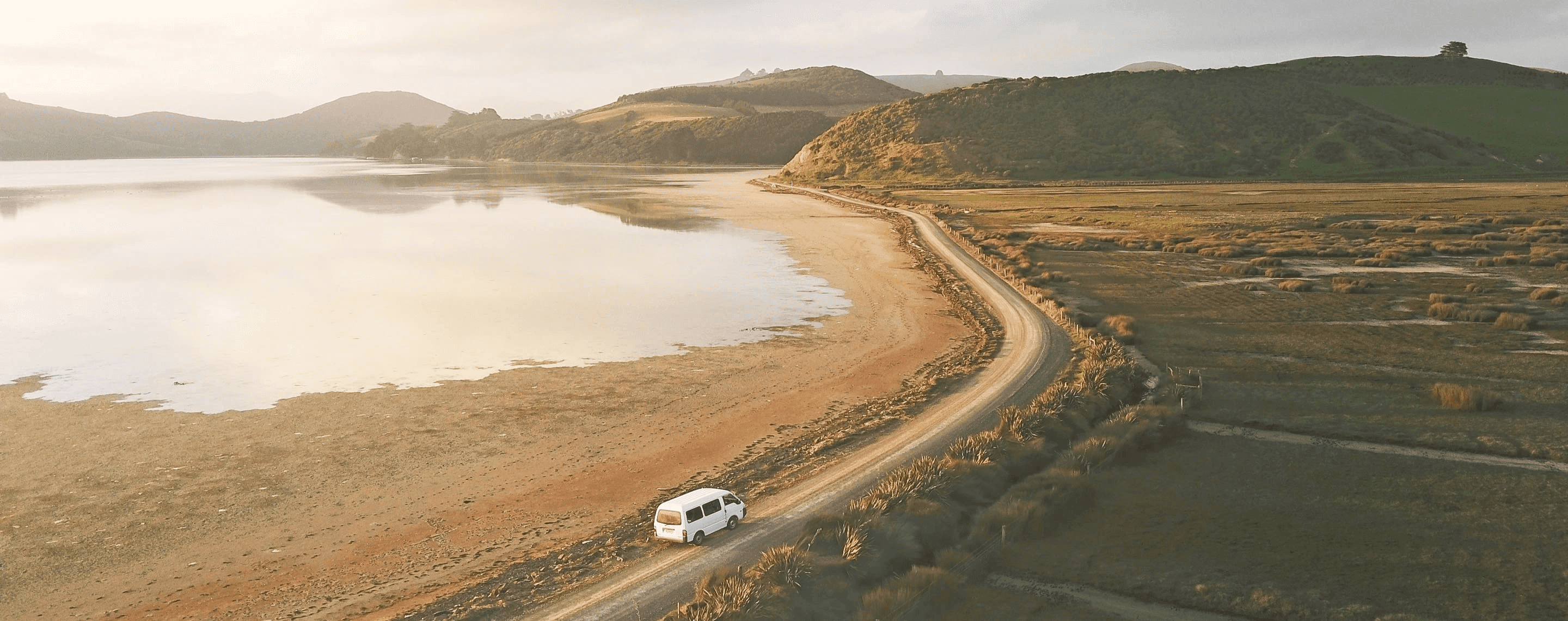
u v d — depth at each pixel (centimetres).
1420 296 5919
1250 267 7031
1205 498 2678
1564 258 7150
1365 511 2553
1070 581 2186
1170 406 3519
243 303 5800
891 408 3725
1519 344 4556
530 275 7031
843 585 2091
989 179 17762
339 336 4916
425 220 11475
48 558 2384
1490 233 8881
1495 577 2145
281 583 2266
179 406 3675
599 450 3234
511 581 2264
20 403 3709
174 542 2483
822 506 2669
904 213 12294
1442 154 18338
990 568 2256
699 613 1923
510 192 17400
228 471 2991
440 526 2606
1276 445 3134
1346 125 19212
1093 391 3634
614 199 15188
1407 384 3834
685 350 4706
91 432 3362
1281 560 2267
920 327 5312
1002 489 2747
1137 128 19750
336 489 2856
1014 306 5884
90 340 4781
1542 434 3136
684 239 9462
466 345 4716
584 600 2119
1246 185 16050
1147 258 7962
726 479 2975
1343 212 11169
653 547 2439
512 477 2975
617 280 6812
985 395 3834
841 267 7556
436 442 3288
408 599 2180
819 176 19700
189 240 9212
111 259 7844
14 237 9544
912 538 2350
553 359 4475
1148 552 2331
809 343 4900
